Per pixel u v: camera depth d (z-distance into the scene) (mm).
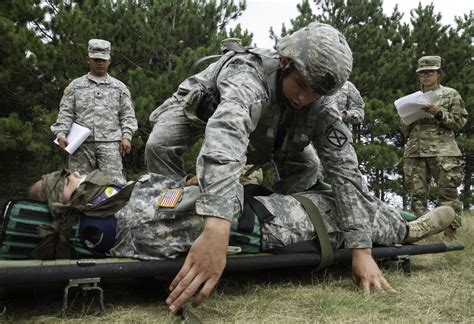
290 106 2373
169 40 8688
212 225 1870
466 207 13445
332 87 2178
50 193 2133
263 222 2404
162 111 3014
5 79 8312
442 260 3127
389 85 11141
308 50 2152
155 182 2297
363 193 2504
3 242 2074
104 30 8500
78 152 5137
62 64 8180
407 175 5148
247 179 4359
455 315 1999
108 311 2033
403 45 12391
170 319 1889
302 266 2615
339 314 1992
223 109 2047
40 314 1993
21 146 8281
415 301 2193
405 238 2871
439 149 4840
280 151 2656
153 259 2139
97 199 2158
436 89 4996
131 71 8164
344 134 2510
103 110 5195
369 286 2373
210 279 1884
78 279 1960
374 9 11617
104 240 2162
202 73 2857
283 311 2057
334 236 2584
